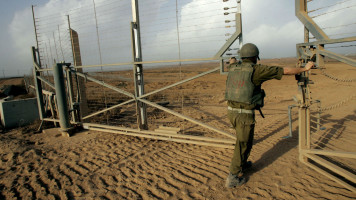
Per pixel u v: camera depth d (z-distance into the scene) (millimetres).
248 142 3027
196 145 4910
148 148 4910
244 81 2875
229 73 3135
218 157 4176
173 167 3885
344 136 4773
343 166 3430
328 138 4723
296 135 5074
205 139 4738
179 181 3393
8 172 4043
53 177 3789
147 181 3467
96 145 5297
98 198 3100
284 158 3842
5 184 3615
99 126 6242
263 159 3900
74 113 6758
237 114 2984
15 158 4672
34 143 5738
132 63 5234
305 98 3275
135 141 5426
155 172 3748
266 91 14500
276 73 2764
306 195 2770
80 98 6828
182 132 5918
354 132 4980
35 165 4293
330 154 2994
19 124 7527
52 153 4918
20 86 17844
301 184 3008
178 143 5121
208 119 7363
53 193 3299
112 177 3676
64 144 5504
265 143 4723
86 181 3596
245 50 3023
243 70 2916
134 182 3471
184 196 2994
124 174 3754
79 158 4559
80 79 6793
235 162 3062
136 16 5422
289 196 2783
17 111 7598
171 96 12438
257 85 2914
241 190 3023
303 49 3195
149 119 7668
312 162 3627
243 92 2875
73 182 3588
